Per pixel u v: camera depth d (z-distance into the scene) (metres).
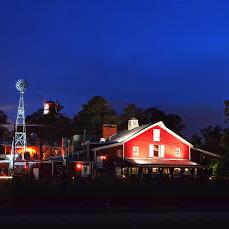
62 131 113.31
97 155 59.66
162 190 35.44
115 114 113.25
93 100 113.31
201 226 23.77
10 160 74.69
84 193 34.06
